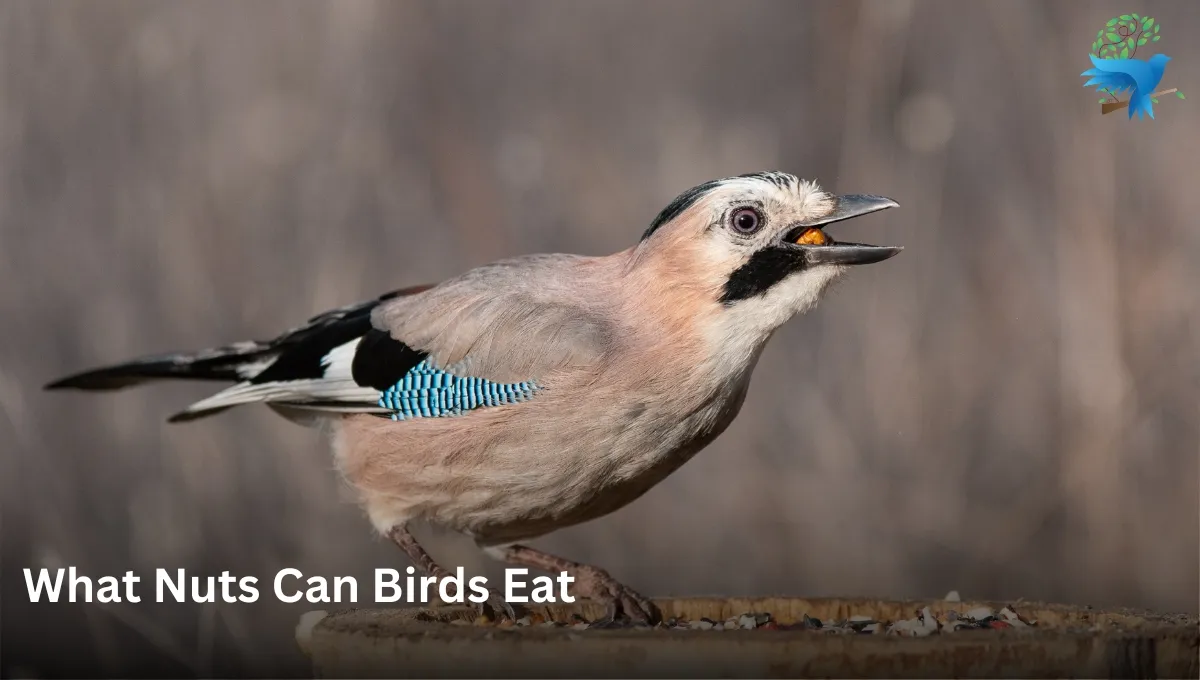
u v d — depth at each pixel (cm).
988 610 637
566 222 1421
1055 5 1427
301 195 1376
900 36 1436
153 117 1410
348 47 1442
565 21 1648
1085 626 555
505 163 1434
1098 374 1175
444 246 1408
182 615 1148
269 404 837
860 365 1272
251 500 1195
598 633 509
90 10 1424
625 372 707
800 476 1220
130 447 1248
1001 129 1416
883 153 1390
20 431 1202
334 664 534
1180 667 509
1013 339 1298
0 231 1343
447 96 1550
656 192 1438
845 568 1185
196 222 1350
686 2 1681
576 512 750
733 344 707
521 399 720
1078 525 1164
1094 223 1202
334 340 806
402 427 759
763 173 718
